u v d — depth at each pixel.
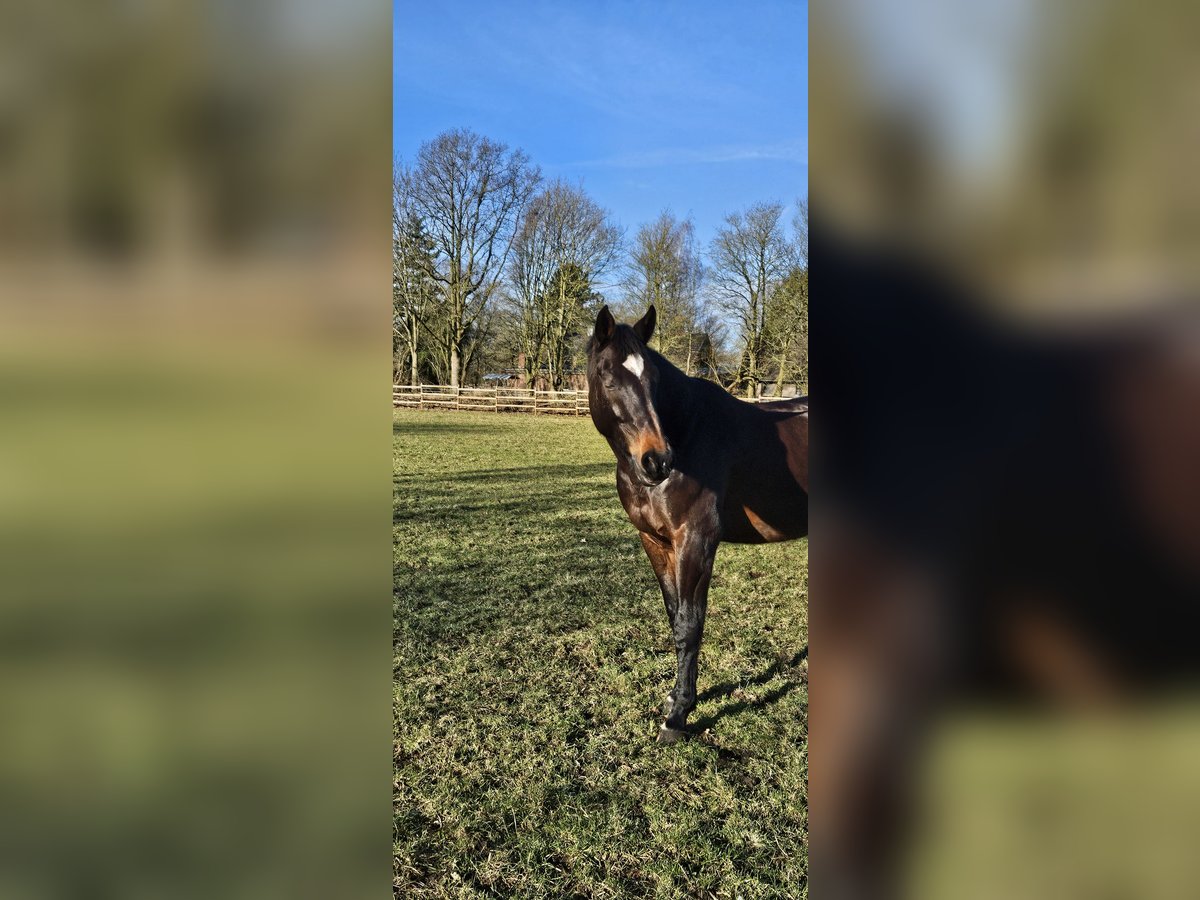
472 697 3.61
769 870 2.37
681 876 2.35
